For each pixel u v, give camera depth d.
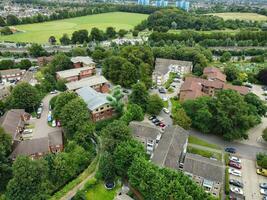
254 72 176.62
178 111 108.06
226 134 102.50
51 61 168.62
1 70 169.88
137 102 121.75
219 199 78.38
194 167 80.31
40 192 73.06
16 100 118.94
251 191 82.88
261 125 118.06
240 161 94.50
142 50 171.75
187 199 65.12
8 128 101.50
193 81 137.88
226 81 159.50
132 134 94.44
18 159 75.00
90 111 111.88
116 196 75.62
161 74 156.12
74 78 149.62
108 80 156.50
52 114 116.62
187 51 184.25
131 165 77.69
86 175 84.69
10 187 71.38
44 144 94.50
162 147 87.38
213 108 107.31
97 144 101.25
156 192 68.31
